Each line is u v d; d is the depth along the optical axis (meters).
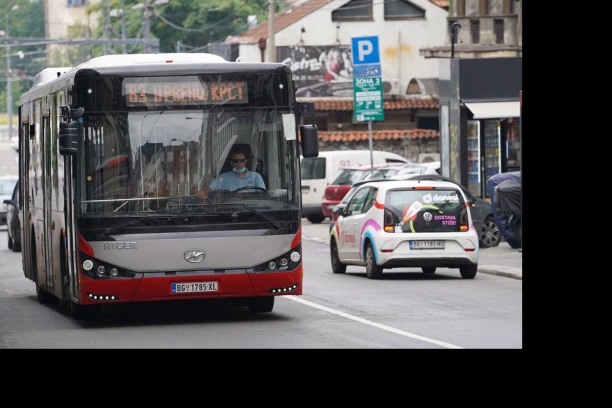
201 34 153.88
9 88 198.75
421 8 112.88
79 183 29.41
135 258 29.39
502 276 45.38
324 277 45.38
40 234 36.84
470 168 72.31
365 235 43.97
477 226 57.72
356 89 64.31
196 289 29.64
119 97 29.52
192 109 29.73
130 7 159.62
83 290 29.39
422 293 38.28
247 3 153.25
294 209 30.12
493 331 28.16
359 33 111.75
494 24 83.69
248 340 26.89
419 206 43.03
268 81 30.08
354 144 107.31
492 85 71.38
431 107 110.75
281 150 30.08
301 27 110.94
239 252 29.75
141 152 29.53
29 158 39.44
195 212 29.61
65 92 31.59
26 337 28.58
